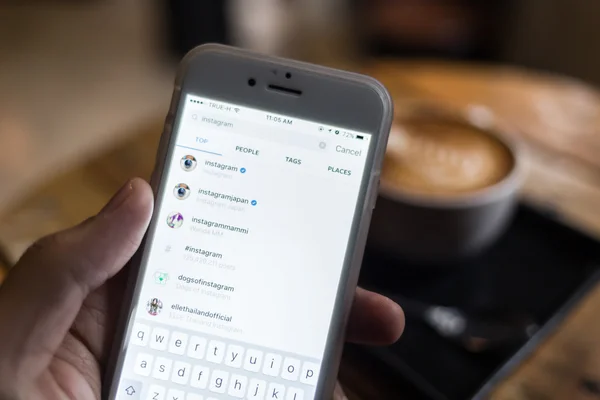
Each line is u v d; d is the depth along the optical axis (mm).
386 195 269
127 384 239
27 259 226
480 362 266
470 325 277
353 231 241
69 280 225
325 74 243
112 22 953
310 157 245
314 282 242
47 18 955
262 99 246
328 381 237
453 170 287
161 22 874
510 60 762
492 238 297
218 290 243
